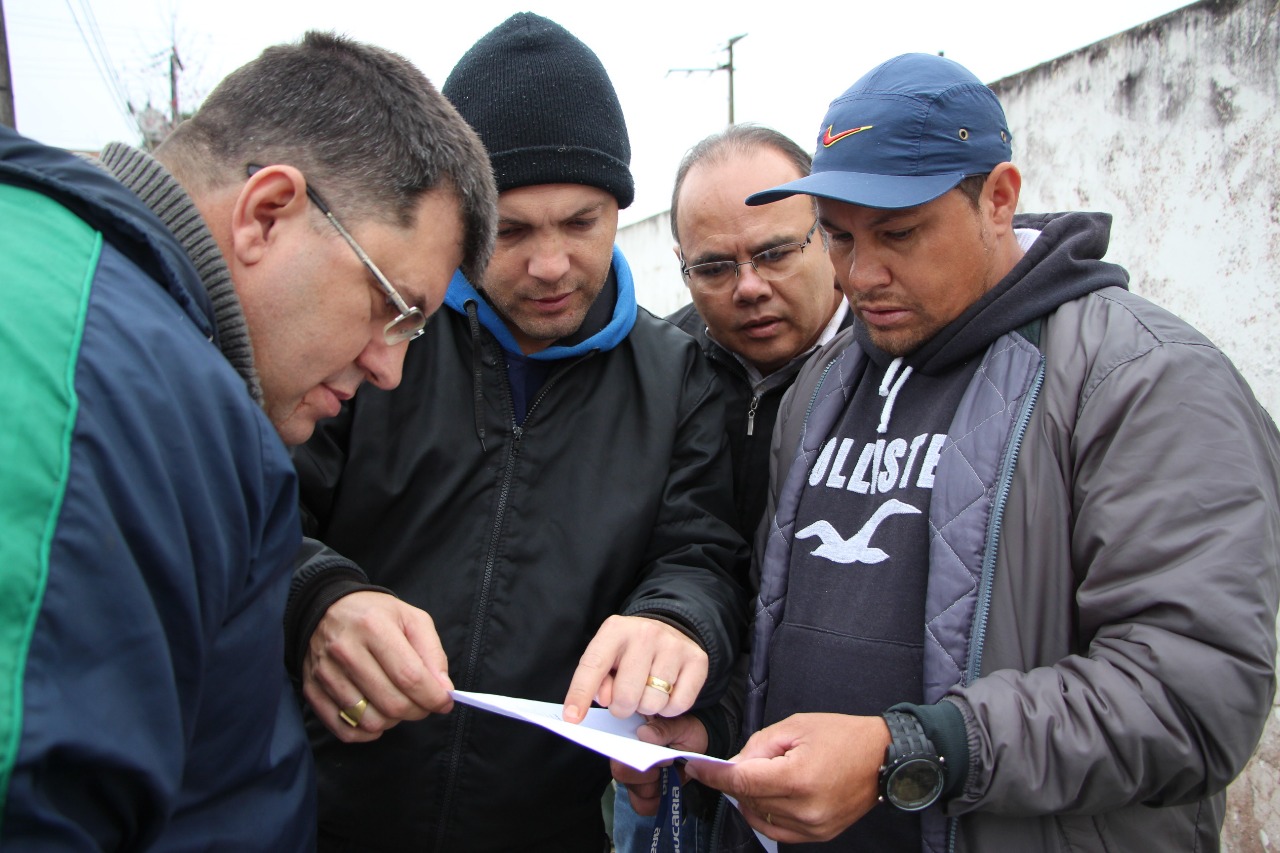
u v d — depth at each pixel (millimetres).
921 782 908
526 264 1300
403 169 871
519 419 1386
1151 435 935
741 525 1758
